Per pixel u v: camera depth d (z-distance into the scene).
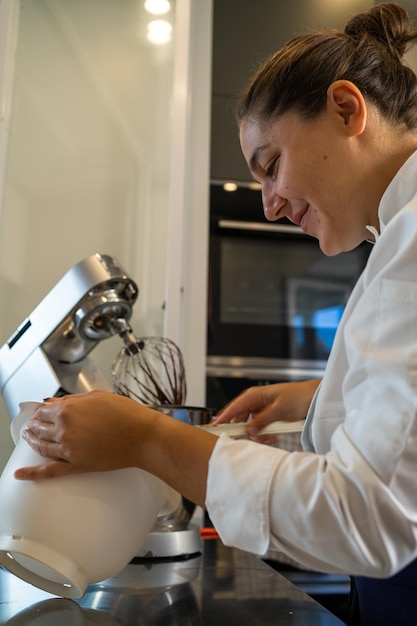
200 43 1.75
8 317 1.42
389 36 0.75
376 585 0.65
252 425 0.79
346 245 0.73
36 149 1.52
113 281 0.95
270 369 1.73
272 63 0.71
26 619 0.60
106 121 1.58
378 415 0.49
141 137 1.59
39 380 0.96
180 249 1.44
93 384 1.02
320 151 0.67
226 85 1.87
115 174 1.56
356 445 0.50
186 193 1.57
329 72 0.67
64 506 0.60
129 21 1.63
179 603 0.68
